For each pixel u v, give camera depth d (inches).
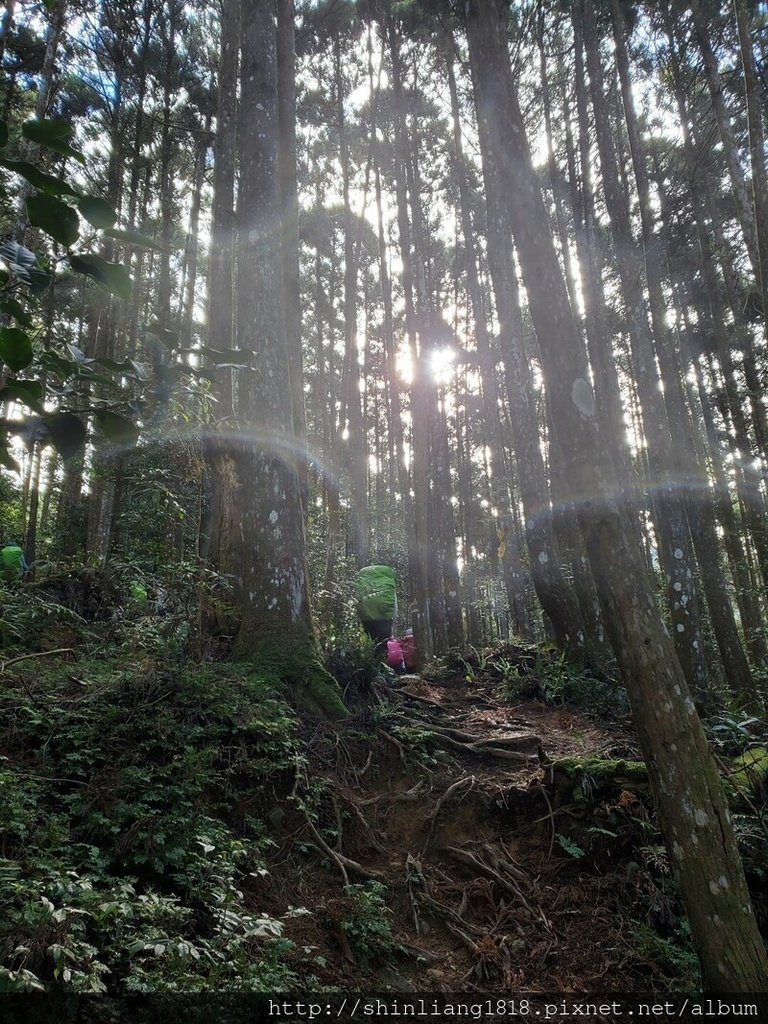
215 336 336.5
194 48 627.5
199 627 229.6
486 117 154.6
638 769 204.5
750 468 567.5
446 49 655.8
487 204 448.5
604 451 139.1
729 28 479.8
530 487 384.8
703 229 528.4
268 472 242.1
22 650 234.2
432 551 598.2
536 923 171.6
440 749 226.1
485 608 866.1
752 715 329.1
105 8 537.0
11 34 440.5
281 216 276.5
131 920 123.5
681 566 371.6
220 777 172.4
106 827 143.3
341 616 289.7
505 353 422.9
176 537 317.7
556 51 588.1
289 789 184.9
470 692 316.2
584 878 187.0
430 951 159.5
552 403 144.2
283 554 237.5
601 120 449.7
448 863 188.2
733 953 119.4
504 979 154.5
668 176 660.7
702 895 122.9
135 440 56.4
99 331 566.9
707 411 682.8
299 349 305.1
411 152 735.7
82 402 56.7
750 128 267.3
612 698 294.5
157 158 671.1
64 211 46.6
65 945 104.0
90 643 251.9
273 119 269.9
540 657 339.3
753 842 192.4
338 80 706.8
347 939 151.6
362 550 583.8
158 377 59.1
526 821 202.8
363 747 214.7
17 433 52.3
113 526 390.9
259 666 220.7
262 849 166.9
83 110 577.6
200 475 244.8
